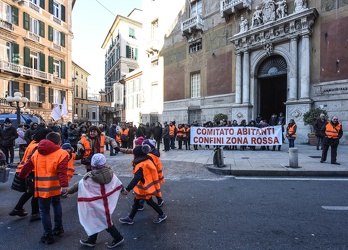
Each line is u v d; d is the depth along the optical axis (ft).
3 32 76.59
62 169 11.66
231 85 64.75
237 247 10.88
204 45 72.43
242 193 19.01
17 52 80.89
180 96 81.10
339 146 43.96
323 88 48.11
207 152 42.73
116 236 11.08
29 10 86.02
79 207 10.90
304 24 49.85
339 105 46.11
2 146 31.45
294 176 24.57
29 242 11.62
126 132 46.06
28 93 85.71
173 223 13.58
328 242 11.23
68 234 12.48
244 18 61.52
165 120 86.89
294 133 40.57
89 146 18.12
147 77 98.58
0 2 76.38
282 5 53.78
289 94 52.90
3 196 19.10
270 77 59.77
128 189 12.62
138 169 13.21
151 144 15.76
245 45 60.29
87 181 10.95
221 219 14.02
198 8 75.51
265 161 30.53
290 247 10.83
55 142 12.26
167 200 17.61
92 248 11.03
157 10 93.09
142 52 103.19
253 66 60.23
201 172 26.89
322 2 48.67
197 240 11.57
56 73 99.96
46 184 11.60
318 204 16.28
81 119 168.45
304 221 13.56
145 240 11.65
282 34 53.52
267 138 41.19
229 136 42.42
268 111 64.85
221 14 65.16
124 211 15.70
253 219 13.94
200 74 73.82
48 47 93.81
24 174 12.01
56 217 12.30
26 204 17.17
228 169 26.02
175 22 83.56
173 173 26.73
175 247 10.95
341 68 45.88
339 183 21.52
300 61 51.55
